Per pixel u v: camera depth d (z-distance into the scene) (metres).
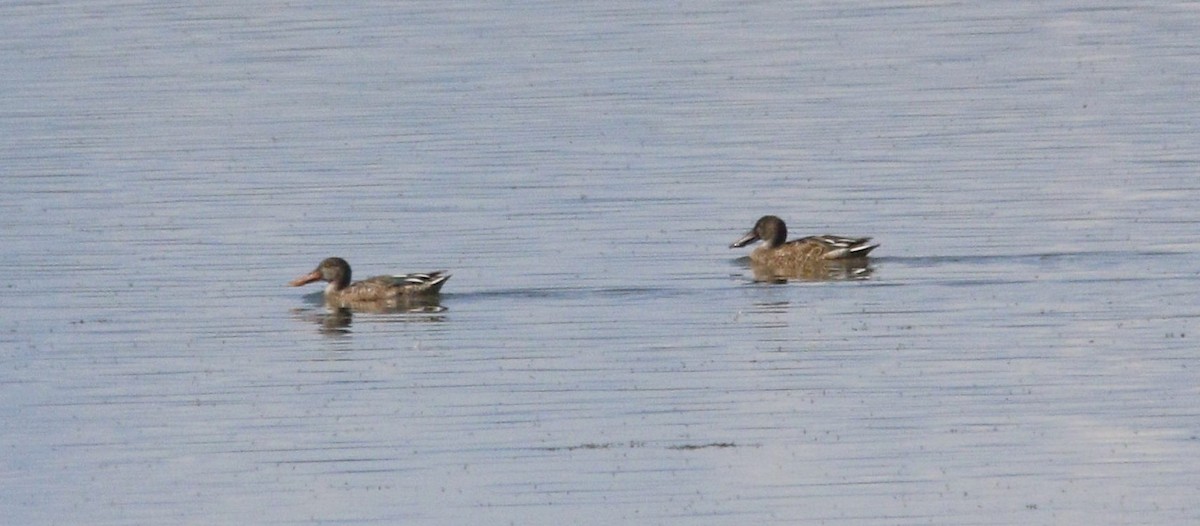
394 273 31.70
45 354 27.20
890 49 54.78
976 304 29.06
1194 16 58.72
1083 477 21.45
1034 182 38.09
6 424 24.02
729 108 46.66
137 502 21.14
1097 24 58.16
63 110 47.16
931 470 21.78
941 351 26.53
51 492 21.52
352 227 35.06
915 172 39.44
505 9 61.41
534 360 26.48
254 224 35.44
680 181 38.84
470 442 23.03
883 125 44.47
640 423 23.66
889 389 24.84
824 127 44.28
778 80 50.50
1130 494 20.89
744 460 22.20
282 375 26.03
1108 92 47.97
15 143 43.41
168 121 45.78
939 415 23.75
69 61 53.44
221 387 25.50
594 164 40.41
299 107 47.34
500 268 31.89
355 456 22.61
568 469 21.98
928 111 46.09
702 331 27.88
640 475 21.73
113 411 24.53
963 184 38.19
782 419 23.72
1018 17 59.53
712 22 59.34
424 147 42.50
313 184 38.81
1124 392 24.48
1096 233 33.66
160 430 23.70
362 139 43.41
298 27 58.44
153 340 27.88
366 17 60.19
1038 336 27.12
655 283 30.83
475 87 49.69
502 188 38.22
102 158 41.66
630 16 60.28
